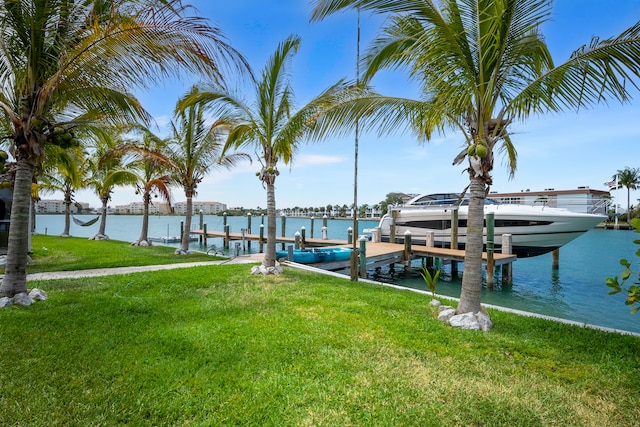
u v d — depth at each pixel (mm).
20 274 5875
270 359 3773
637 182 56719
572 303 10375
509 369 3621
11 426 2551
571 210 16000
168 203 17406
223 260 12922
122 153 13688
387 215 21719
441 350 4098
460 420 2744
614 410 2898
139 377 3314
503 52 4793
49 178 21672
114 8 5254
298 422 2680
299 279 8859
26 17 5203
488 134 5129
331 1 4590
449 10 4977
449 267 17672
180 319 5191
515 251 15477
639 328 7906
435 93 5773
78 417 2686
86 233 37312
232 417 2723
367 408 2885
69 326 4699
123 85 5781
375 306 6109
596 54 4184
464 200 18453
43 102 5578
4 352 3793
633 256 20156
